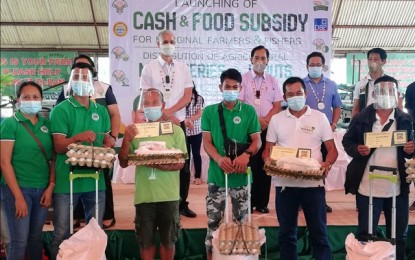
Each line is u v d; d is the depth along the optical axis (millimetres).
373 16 9562
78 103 2764
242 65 5551
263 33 5543
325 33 5547
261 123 3857
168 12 5457
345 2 9258
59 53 10227
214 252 2723
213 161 3066
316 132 2900
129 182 5520
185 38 5500
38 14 9320
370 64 3930
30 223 2764
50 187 2729
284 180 2885
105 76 10367
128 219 3801
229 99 3010
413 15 9484
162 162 2672
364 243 2777
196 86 5543
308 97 4004
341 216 3910
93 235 2613
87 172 2713
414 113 3926
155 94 2867
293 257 2900
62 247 2576
